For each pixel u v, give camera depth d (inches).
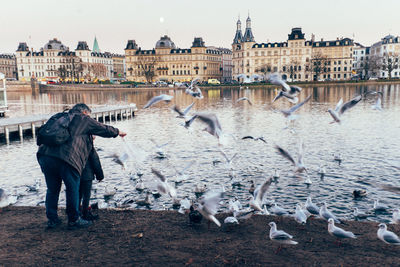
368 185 684.1
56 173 266.8
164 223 300.0
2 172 832.3
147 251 240.4
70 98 3634.4
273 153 967.6
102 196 643.5
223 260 225.0
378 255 233.8
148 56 7647.6
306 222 308.5
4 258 229.3
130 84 5807.1
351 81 5078.7
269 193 648.4
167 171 802.2
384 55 6845.5
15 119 1421.0
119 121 1827.0
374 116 1702.8
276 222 306.2
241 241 259.1
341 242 256.8
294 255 233.9
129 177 753.6
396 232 281.1
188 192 660.7
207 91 4424.2
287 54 6875.0
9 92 5246.1
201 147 1071.0
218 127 240.2
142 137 1301.7
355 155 935.7
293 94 296.2
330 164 845.2
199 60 7381.9
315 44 6943.9
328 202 600.4
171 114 2089.1
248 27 7224.4
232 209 399.9
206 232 279.0
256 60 7140.8
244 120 1716.3
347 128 1381.6
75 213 276.5
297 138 1198.3
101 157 934.4
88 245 250.8
